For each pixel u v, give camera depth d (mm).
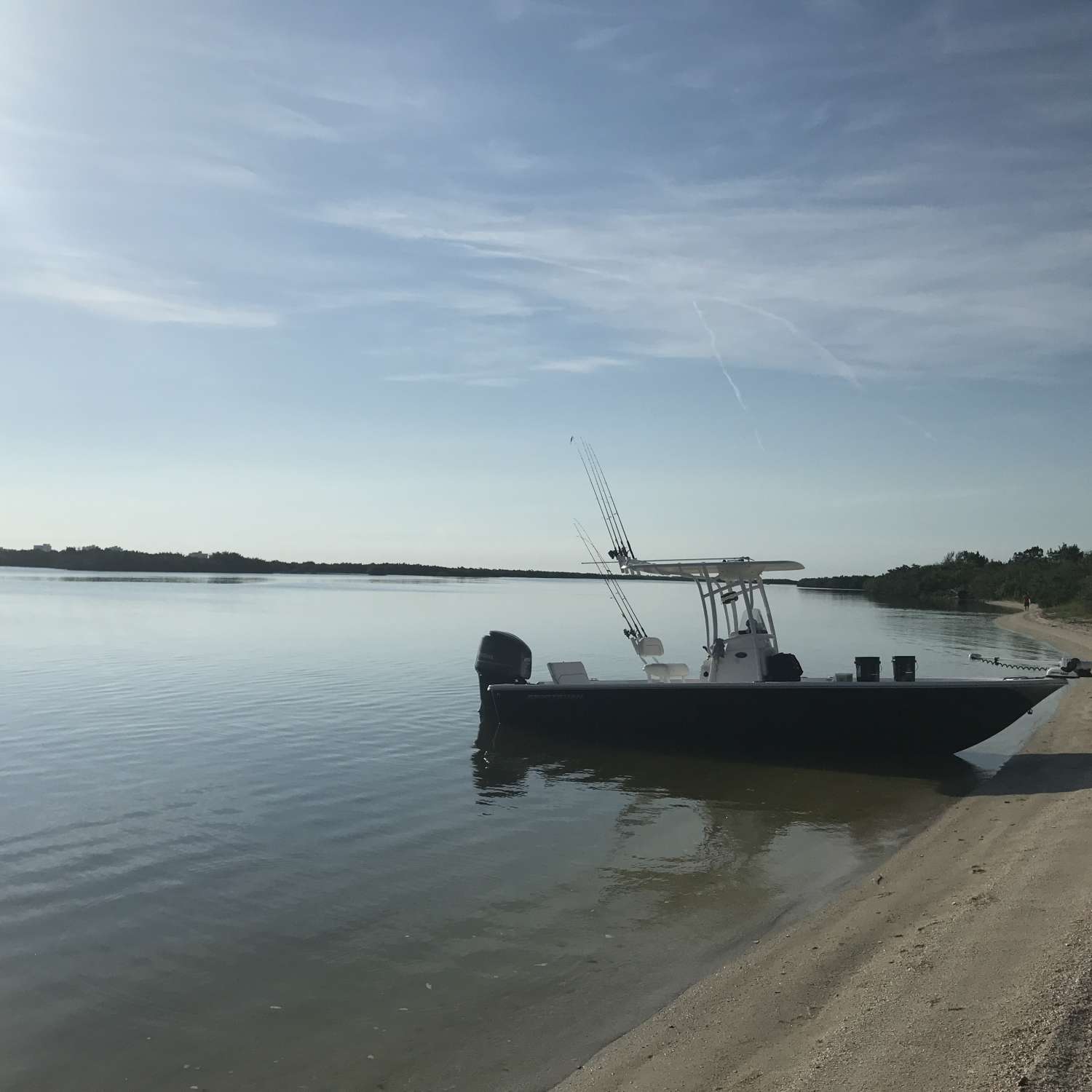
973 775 13875
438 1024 6305
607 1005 6523
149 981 7004
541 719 16234
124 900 8680
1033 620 54312
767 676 15141
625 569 16016
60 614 49969
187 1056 5922
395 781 13586
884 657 30469
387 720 18516
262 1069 5766
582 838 10820
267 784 13266
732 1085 5035
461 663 28328
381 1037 6141
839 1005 5961
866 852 10125
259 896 8805
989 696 13477
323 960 7359
